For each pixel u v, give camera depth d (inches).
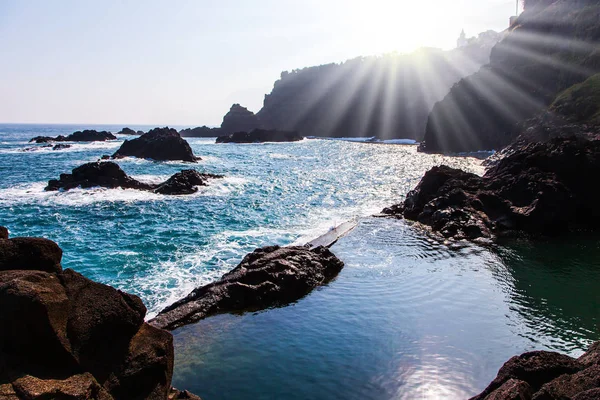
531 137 2623.0
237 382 423.8
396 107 7150.6
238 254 882.1
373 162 3002.0
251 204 1459.2
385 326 542.6
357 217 1266.0
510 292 651.5
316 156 3570.4
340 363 454.6
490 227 1035.3
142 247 933.2
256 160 3181.6
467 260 821.9
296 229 1107.3
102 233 1054.4
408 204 1337.4
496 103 3641.7
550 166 1172.5
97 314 293.0
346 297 647.8
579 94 2650.1
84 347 277.6
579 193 1109.7
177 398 345.7
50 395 234.8
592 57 2977.4
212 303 617.9
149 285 712.4
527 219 1022.4
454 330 526.6
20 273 285.1
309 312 597.6
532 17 3902.6
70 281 299.0
